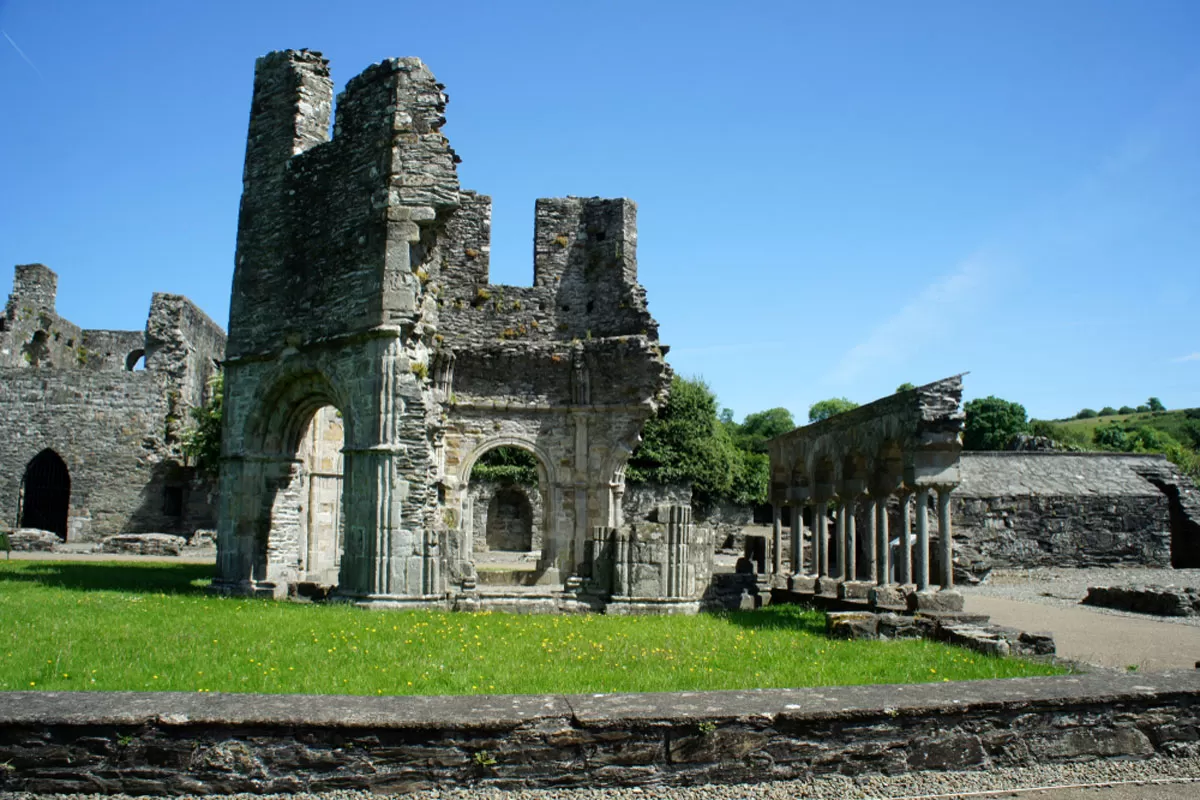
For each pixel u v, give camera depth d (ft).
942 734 22.65
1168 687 24.54
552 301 91.45
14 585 61.82
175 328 135.64
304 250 66.03
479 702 22.09
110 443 129.18
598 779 21.07
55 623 43.88
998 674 36.27
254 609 52.95
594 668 35.76
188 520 129.80
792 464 79.82
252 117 71.82
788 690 23.79
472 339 89.15
